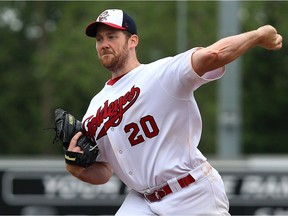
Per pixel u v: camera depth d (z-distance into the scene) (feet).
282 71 384.68
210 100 365.40
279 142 387.75
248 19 358.23
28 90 405.18
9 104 403.75
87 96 374.84
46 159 125.70
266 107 386.11
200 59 55.67
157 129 58.65
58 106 379.55
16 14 409.90
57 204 123.24
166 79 57.77
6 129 402.11
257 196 119.65
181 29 300.81
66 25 368.27
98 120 60.44
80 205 123.13
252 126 388.78
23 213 123.44
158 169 59.06
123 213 61.11
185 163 59.31
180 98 57.93
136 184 60.23
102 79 359.66
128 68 60.13
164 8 360.69
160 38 359.05
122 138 59.52
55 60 363.76
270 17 372.99
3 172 123.54
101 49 59.77
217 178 60.70
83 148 60.64
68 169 62.03
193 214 59.41
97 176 63.62
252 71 384.27
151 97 58.34
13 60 410.93
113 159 61.41
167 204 59.36
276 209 119.44
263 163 119.85
